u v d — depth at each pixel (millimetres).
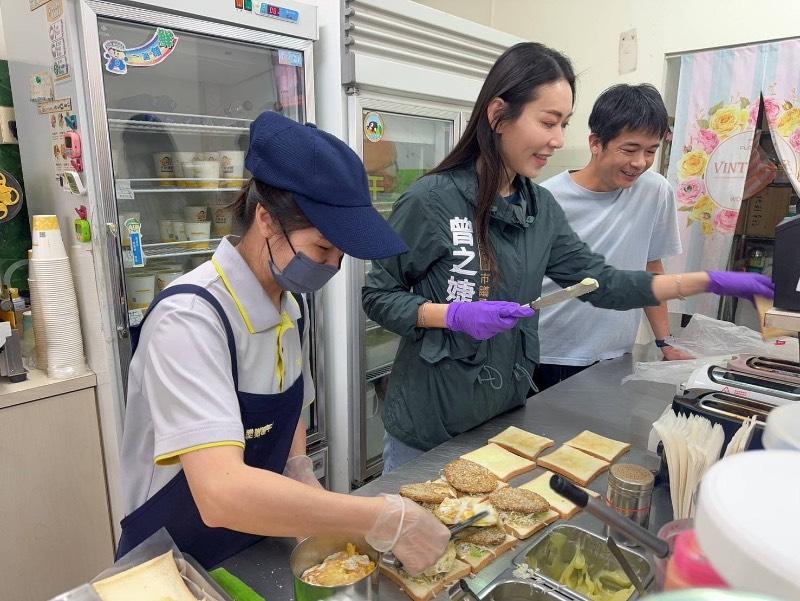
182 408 729
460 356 1318
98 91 1504
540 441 1247
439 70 2359
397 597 793
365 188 798
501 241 1354
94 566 1839
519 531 924
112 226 1588
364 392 2318
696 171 2760
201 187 1923
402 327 1307
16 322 1751
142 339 845
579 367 2021
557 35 3090
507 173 1340
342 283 2188
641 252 2051
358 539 790
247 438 908
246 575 827
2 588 1646
